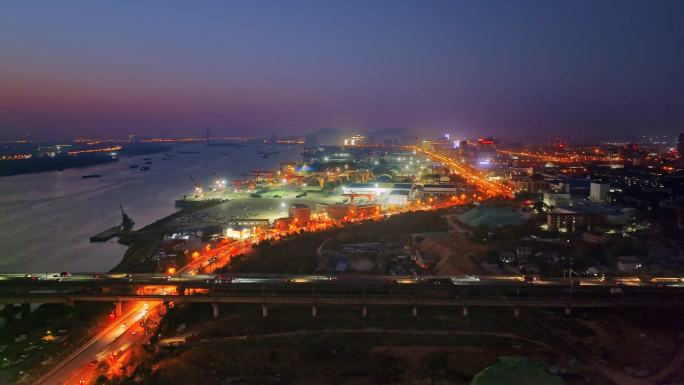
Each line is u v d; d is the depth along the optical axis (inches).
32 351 7086.6
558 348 6909.5
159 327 7829.7
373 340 7175.2
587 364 6456.7
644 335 7263.8
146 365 6584.6
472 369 6358.3
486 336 7283.5
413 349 6919.3
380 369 6373.0
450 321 7805.1
